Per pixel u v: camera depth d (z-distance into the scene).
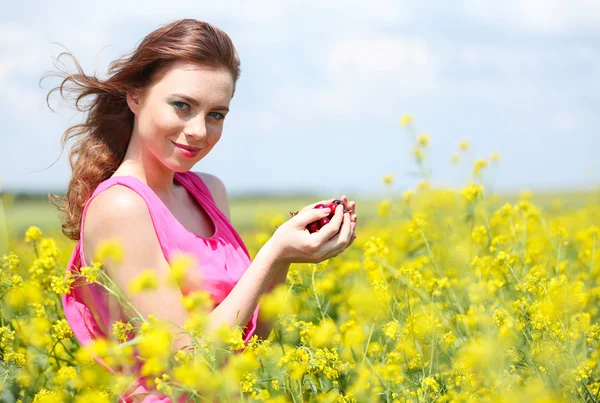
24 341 3.05
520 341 2.84
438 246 4.11
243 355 2.09
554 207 7.10
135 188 2.33
